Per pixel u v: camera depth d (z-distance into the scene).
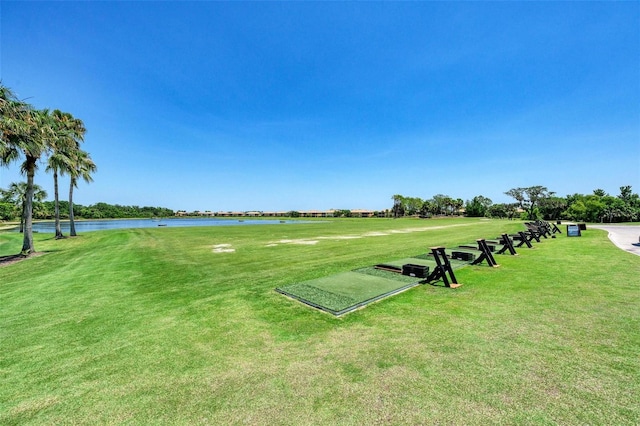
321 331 3.65
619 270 6.61
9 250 14.94
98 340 3.58
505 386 2.40
